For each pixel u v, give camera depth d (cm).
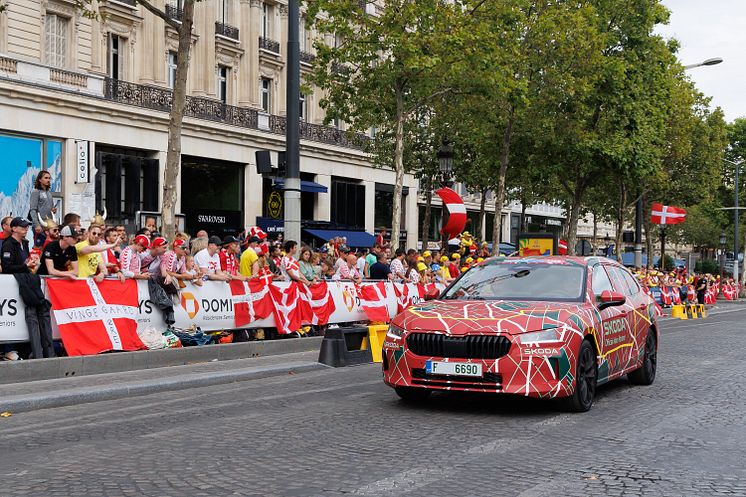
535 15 3100
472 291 1071
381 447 766
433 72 2536
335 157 4456
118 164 3178
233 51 3875
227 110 3722
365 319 1900
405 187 5150
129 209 3244
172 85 3619
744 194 7231
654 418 957
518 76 3133
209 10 3703
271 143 3972
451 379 929
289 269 1681
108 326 1302
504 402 1037
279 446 766
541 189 4694
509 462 716
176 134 1723
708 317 3806
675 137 4512
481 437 821
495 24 2633
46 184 1731
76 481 634
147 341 1351
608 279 1155
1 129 2720
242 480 639
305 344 1678
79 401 1043
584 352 985
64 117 2925
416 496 600
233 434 822
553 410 985
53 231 1308
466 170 4109
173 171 1722
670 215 4678
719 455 768
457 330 927
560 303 1014
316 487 620
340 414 942
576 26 3084
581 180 3900
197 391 1156
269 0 4122
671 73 4088
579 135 3462
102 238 1397
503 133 3453
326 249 2428
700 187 5094
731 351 1836
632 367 1178
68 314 1249
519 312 953
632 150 3631
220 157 3653
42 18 2934
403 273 2098
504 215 7200
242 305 1559
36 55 2912
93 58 3170
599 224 9331
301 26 4338
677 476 682
